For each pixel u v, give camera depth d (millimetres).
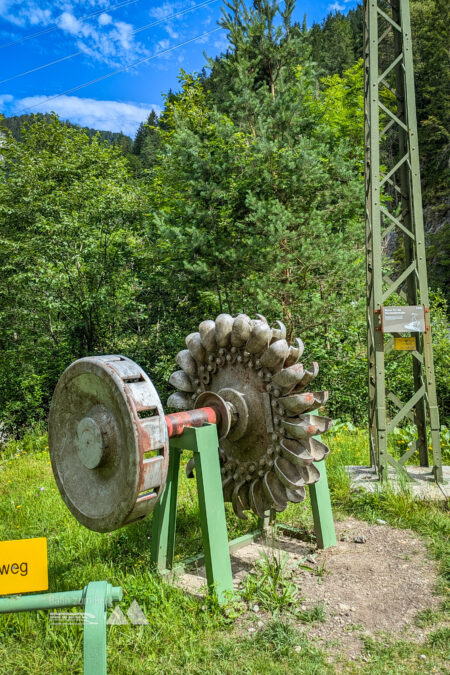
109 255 14070
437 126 32594
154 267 13609
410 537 4457
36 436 11055
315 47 35219
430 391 5516
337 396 11172
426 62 33938
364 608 3377
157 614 3250
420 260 5551
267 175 10461
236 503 4113
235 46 11578
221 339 3918
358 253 10766
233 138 10820
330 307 10422
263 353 3703
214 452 3580
